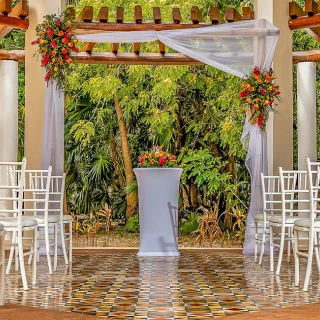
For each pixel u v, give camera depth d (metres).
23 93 11.24
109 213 10.42
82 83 10.83
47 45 6.97
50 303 4.35
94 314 3.97
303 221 5.05
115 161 11.10
